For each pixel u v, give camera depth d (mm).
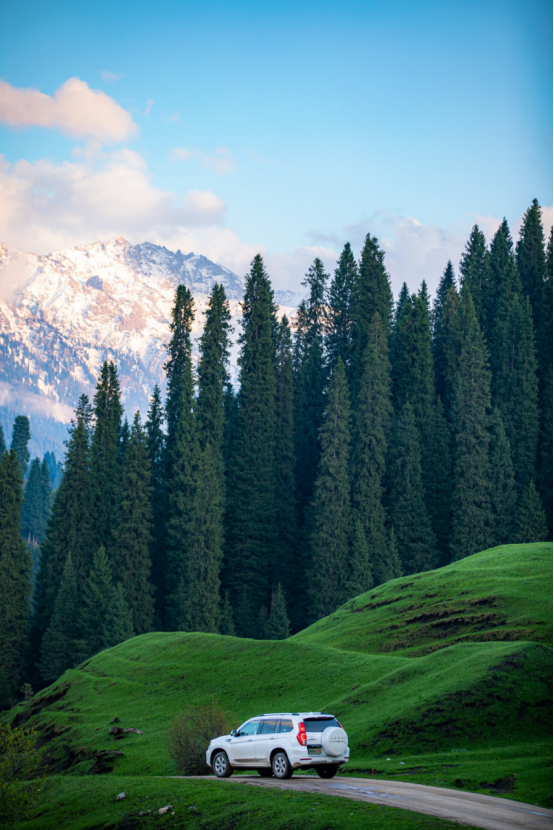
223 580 110125
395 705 37531
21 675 97938
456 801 21172
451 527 108312
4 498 104062
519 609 55500
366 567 95562
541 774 24031
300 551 113500
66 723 61844
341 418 107812
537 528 96688
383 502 110438
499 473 104312
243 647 63656
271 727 27078
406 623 60625
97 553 99875
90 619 94750
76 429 118125
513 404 114062
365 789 23625
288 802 22156
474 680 35875
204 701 54750
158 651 71688
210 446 108688
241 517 110188
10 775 29969
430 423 113938
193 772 37156
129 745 49531
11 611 98375
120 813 26828
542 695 34719
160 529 116188
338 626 67688
